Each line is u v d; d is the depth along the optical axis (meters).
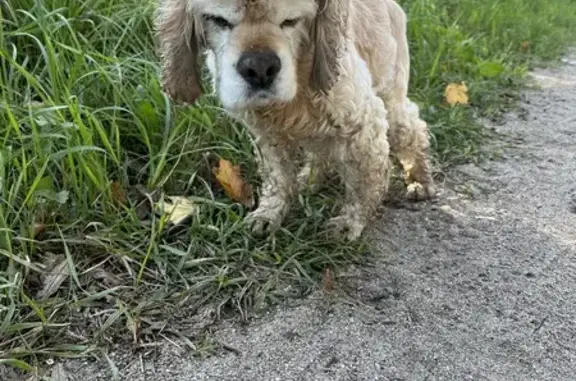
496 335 0.57
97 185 0.68
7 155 0.66
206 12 0.59
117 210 0.69
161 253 0.65
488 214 0.78
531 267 0.67
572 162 0.94
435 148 0.96
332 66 0.62
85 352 0.54
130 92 0.81
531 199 0.82
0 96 0.76
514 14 1.78
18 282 0.59
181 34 0.65
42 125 0.69
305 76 0.63
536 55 1.60
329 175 0.83
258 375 0.52
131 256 0.64
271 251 0.67
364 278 0.65
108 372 0.52
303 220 0.73
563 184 0.87
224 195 0.77
